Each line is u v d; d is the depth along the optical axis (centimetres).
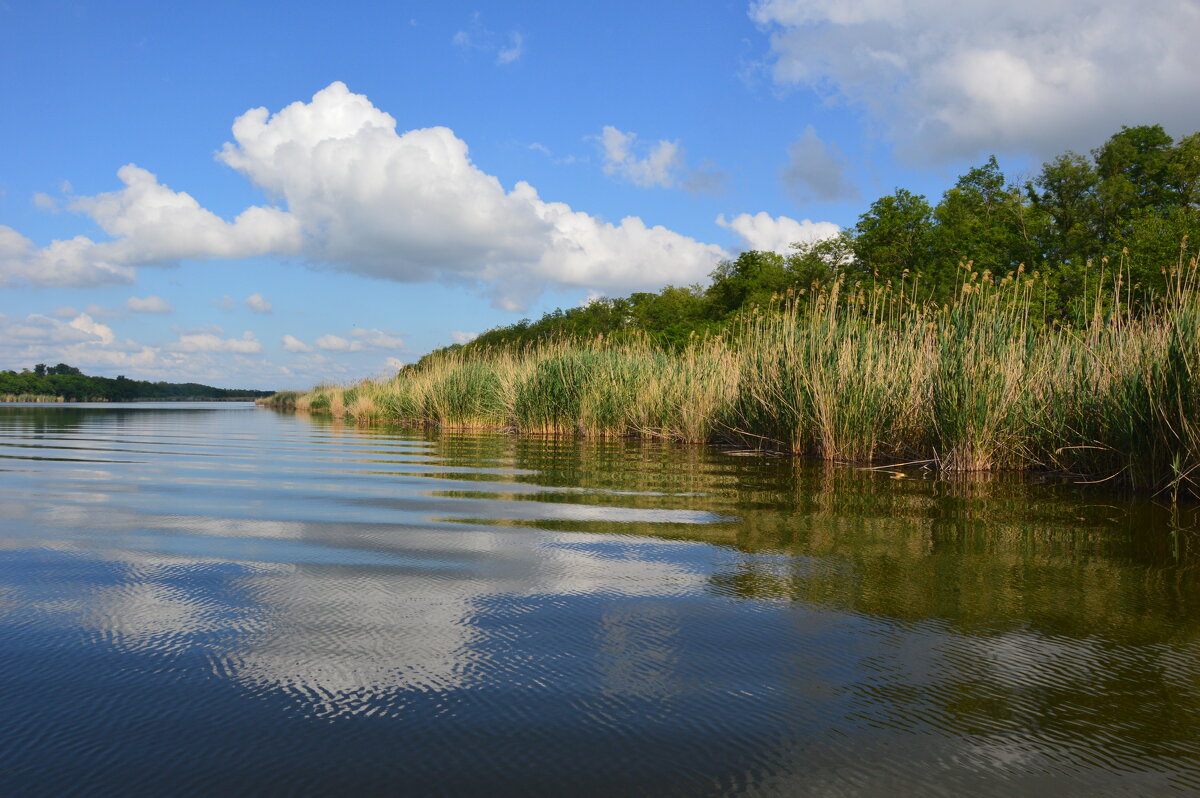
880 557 415
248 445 1277
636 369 1581
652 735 207
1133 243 2595
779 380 1114
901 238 3108
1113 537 472
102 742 200
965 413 838
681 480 755
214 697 229
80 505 582
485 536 465
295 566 386
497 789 179
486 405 1948
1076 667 258
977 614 314
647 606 322
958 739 206
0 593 334
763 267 4038
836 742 204
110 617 301
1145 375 667
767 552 425
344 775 184
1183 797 178
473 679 244
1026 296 948
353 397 3172
